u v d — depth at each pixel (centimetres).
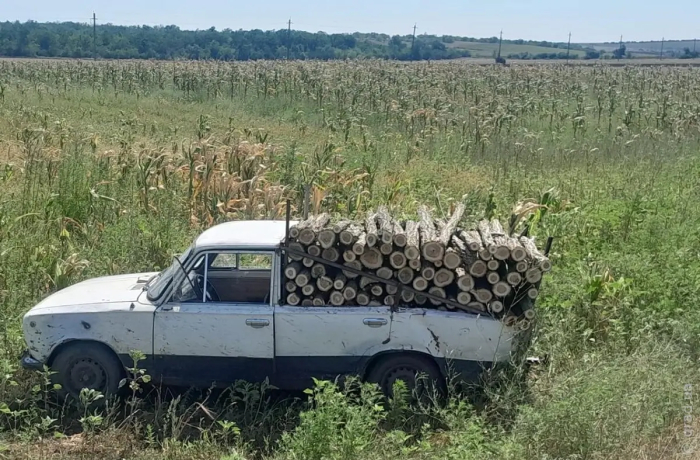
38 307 736
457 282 716
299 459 601
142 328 713
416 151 1989
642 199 1358
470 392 725
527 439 630
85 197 1233
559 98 3294
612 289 910
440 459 612
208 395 723
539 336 809
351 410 616
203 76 3703
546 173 1800
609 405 642
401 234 705
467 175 1744
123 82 3675
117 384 723
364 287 717
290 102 3100
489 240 724
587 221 1216
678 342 823
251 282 750
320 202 1292
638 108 2805
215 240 730
